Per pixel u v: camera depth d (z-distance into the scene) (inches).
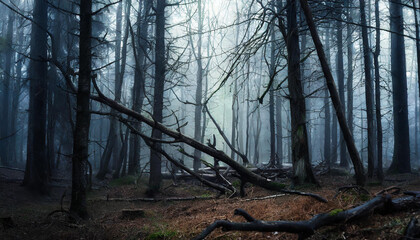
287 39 400.2
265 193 383.6
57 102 825.5
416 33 579.5
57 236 254.8
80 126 316.5
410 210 184.9
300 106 392.8
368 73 543.8
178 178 668.1
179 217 306.3
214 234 218.8
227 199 377.7
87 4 325.7
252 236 201.0
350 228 175.0
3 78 1029.8
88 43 325.1
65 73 334.0
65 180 724.0
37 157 550.9
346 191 243.8
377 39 555.8
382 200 187.5
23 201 485.1
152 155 534.3
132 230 264.2
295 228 155.7
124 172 730.8
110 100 358.9
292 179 386.0
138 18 674.8
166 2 651.5
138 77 695.1
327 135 985.5
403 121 689.0
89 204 426.6
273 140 855.1
